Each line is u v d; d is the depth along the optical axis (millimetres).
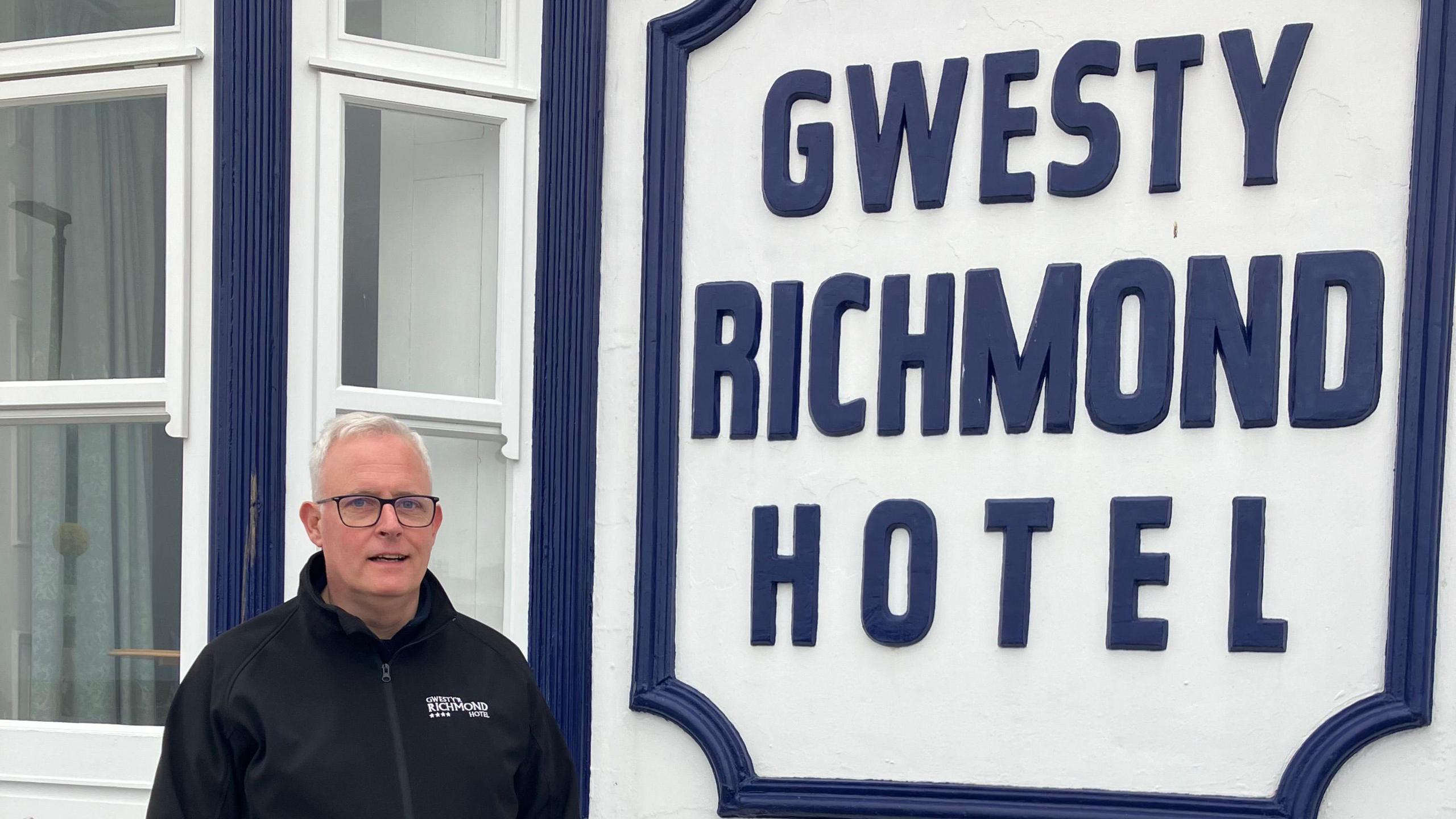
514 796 1866
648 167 2736
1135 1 2510
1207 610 2412
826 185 2646
